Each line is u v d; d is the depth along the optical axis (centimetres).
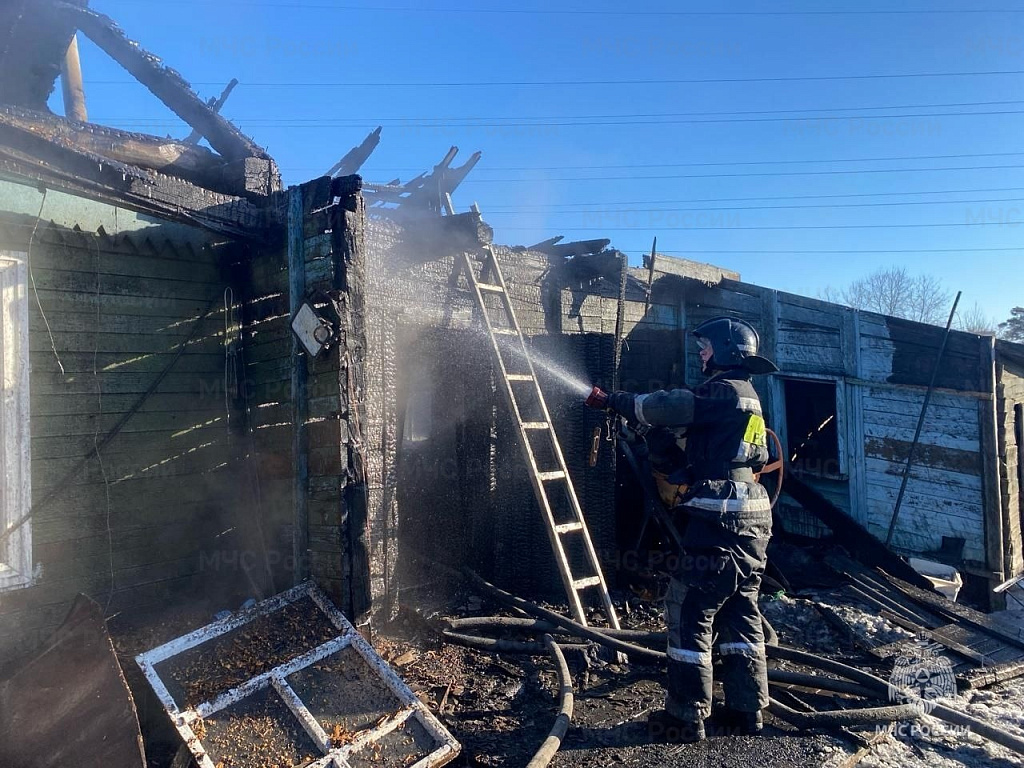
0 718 289
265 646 330
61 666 306
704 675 318
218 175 481
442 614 464
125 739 264
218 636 331
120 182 369
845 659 428
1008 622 536
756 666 327
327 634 342
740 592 337
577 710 352
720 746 315
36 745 275
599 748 314
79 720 278
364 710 297
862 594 504
